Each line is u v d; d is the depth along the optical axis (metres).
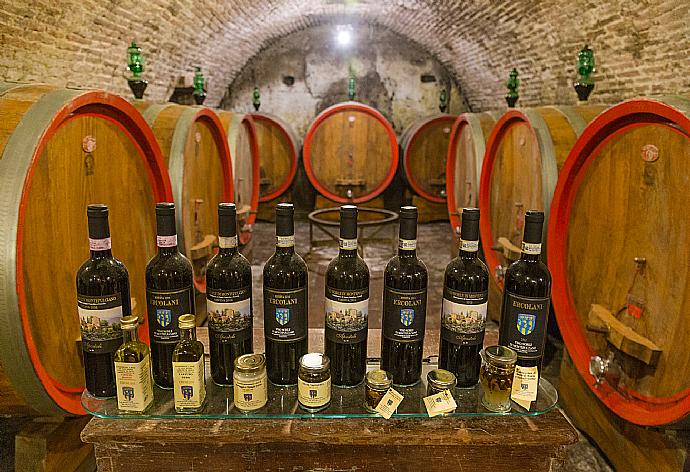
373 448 1.19
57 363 1.59
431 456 1.20
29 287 1.47
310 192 7.64
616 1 3.38
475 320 1.26
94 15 3.53
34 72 3.13
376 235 6.26
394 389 1.30
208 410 1.21
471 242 1.25
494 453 1.20
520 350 1.26
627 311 1.83
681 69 3.15
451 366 1.29
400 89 8.02
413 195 6.91
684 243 1.57
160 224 1.23
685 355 1.57
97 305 1.21
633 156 1.80
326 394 1.20
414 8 6.35
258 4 5.85
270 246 5.79
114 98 1.87
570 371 2.41
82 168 1.75
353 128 6.42
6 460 2.07
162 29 4.62
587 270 2.09
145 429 1.15
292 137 6.73
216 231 3.51
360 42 7.87
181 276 1.24
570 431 1.18
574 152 2.09
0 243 1.31
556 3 4.09
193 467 1.20
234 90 7.95
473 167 3.86
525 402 1.24
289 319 1.26
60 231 1.62
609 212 1.94
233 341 1.27
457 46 6.84
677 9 2.90
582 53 3.11
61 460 1.73
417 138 6.66
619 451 1.96
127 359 1.17
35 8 2.88
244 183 4.48
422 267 1.27
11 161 1.37
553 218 2.24
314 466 1.20
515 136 3.04
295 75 7.95
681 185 1.58
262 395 1.21
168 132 2.72
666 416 1.60
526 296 1.23
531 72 5.47
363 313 1.27
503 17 5.10
